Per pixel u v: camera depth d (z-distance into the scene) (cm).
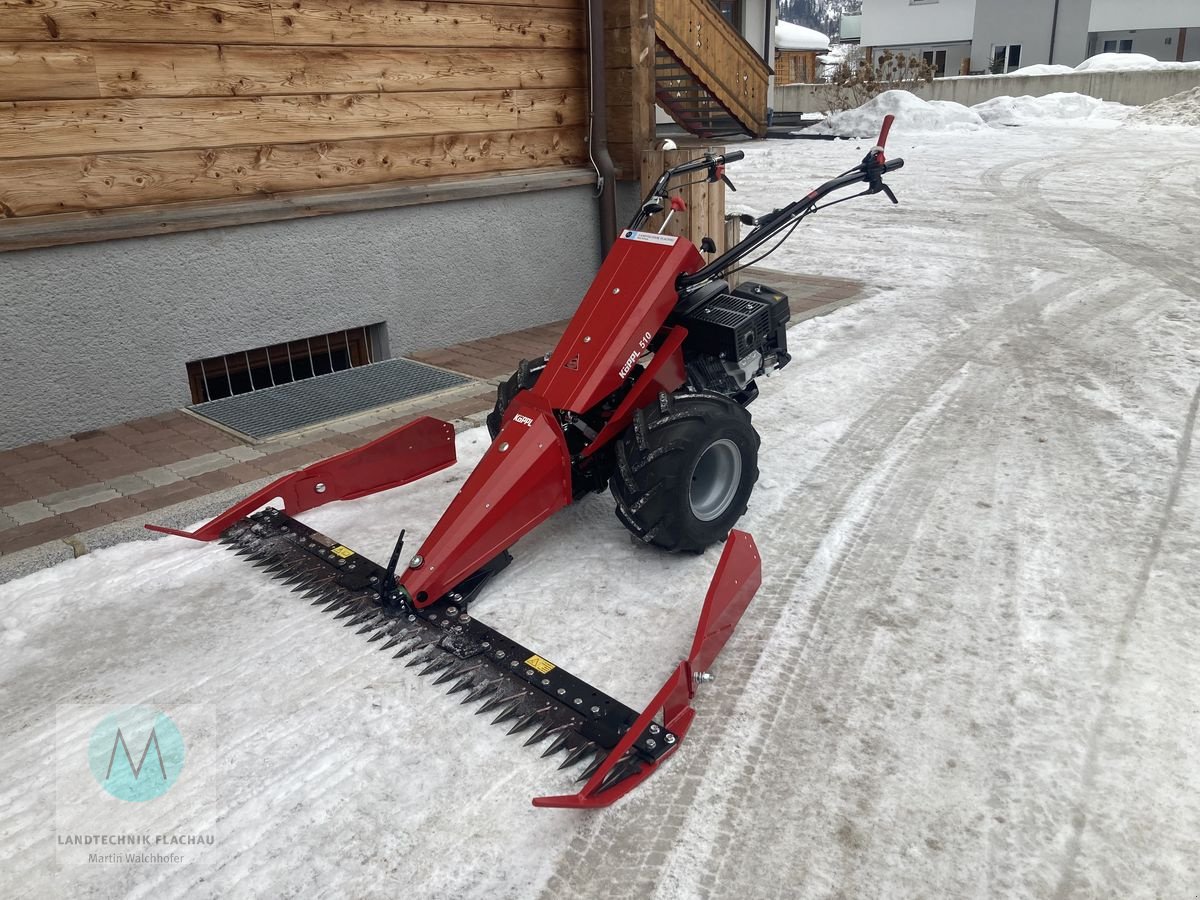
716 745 256
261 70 503
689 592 333
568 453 335
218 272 505
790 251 916
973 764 246
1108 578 332
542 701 267
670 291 351
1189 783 236
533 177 631
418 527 385
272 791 242
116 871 219
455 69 583
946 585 331
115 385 482
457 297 616
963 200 1180
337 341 595
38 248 441
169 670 292
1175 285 746
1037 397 512
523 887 214
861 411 500
